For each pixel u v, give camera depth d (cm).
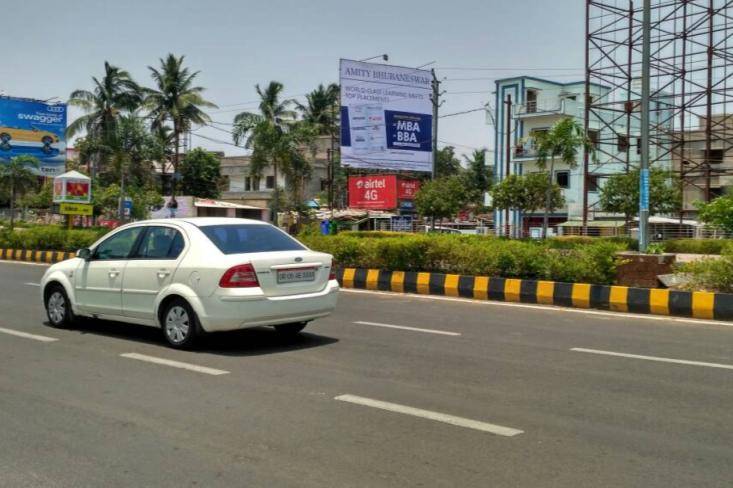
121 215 3862
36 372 697
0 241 2725
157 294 826
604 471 435
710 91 3694
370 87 3800
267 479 422
